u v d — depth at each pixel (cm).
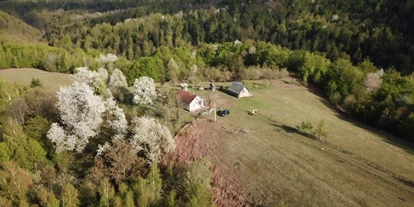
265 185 5531
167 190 5328
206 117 8012
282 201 5153
